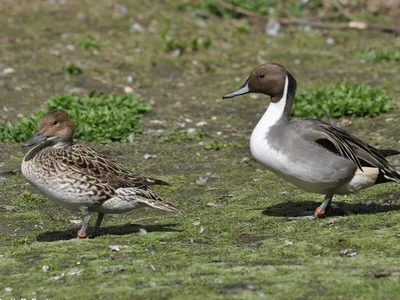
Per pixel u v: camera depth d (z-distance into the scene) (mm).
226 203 11859
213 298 7688
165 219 11016
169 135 15359
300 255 9078
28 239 10312
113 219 11211
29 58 19609
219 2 23734
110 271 8664
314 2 24547
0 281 8539
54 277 8570
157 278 8344
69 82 18453
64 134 10469
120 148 14727
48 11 22844
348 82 18812
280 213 11094
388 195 11602
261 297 7688
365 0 24656
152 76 19344
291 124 10461
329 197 10609
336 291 7773
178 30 22312
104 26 22062
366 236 9602
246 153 14523
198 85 18906
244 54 20984
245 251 9297
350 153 10195
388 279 8055
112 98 16594
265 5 24109
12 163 13727
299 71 19797
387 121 15883
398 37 22641
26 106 16891
